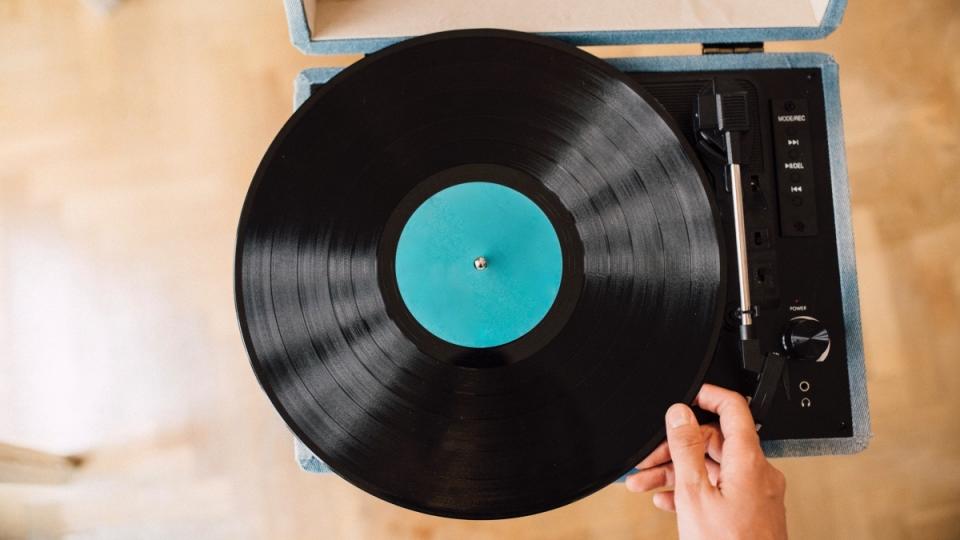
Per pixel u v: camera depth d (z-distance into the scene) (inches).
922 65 67.3
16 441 64.6
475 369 36.0
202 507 64.5
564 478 34.3
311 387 34.6
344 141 35.7
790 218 36.7
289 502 64.6
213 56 67.5
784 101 37.3
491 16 38.4
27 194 66.6
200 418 65.4
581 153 36.4
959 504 63.7
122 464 64.8
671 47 64.3
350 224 36.1
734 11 38.6
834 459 64.4
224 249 66.5
